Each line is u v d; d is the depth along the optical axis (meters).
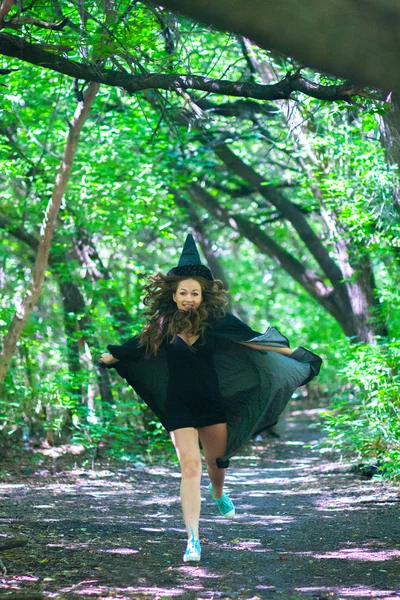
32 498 7.57
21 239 13.65
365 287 14.12
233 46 11.62
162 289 5.13
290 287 30.03
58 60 5.64
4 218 13.39
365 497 8.00
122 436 11.68
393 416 9.54
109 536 5.61
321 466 10.95
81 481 9.34
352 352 10.58
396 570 4.64
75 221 13.30
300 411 23.34
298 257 22.83
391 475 8.52
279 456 13.15
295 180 15.51
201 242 19.66
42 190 12.55
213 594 4.07
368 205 11.14
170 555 5.05
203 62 11.76
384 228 11.22
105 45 5.62
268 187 15.55
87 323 13.40
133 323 13.19
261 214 17.16
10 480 8.96
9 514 6.42
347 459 11.24
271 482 9.79
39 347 13.05
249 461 12.45
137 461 11.56
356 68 2.50
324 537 5.82
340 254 14.21
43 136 12.35
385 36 2.40
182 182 14.84
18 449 11.27
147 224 13.85
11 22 5.51
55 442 12.35
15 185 13.39
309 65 2.57
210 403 5.12
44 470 9.97
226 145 14.89
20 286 14.56
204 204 17.09
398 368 9.95
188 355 5.10
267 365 5.41
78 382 12.24
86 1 6.13
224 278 20.08
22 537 5.23
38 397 11.64
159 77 5.61
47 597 3.88
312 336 23.14
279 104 12.34
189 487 4.94
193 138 14.39
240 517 6.88
